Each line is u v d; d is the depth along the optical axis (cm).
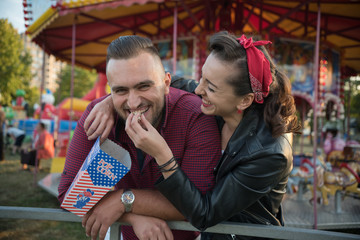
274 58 599
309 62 632
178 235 151
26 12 501
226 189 110
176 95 141
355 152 520
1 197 529
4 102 2506
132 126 106
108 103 130
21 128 1554
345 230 401
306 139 2806
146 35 827
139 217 116
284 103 124
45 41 769
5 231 187
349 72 1052
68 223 201
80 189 105
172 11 728
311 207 478
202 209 107
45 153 795
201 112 133
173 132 132
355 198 527
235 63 113
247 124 121
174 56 442
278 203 134
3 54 2391
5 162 930
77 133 134
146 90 114
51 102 1535
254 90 117
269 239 135
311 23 748
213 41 117
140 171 138
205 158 126
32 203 493
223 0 626
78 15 617
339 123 1168
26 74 2781
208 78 118
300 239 106
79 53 928
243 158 113
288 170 121
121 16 715
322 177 484
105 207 114
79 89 3441
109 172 105
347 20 695
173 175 105
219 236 132
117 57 112
